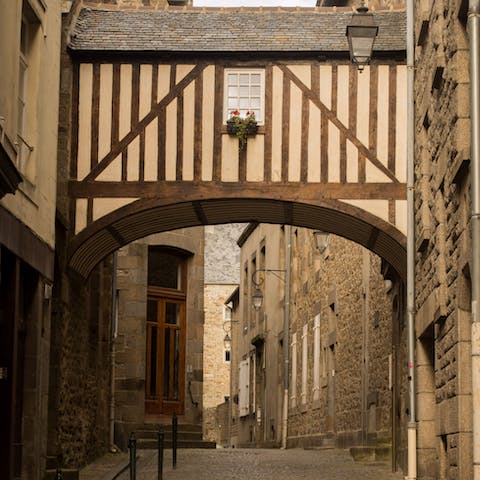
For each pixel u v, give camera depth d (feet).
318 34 54.29
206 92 53.57
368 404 66.08
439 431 41.22
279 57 53.72
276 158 53.26
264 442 101.19
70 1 54.34
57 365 51.65
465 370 36.81
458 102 35.73
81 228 52.95
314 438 82.07
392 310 58.59
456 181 36.70
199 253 87.10
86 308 57.93
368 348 66.49
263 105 53.57
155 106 53.47
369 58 46.26
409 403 48.62
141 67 53.67
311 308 85.97
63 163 53.16
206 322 166.71
